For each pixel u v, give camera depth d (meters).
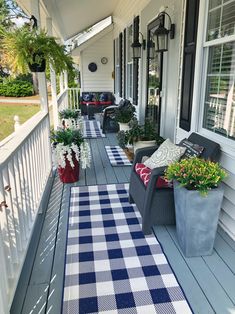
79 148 3.84
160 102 4.67
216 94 2.85
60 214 2.92
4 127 4.62
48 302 1.79
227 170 2.49
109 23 10.02
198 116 3.14
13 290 1.67
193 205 2.06
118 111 6.13
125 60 7.81
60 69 3.50
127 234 2.54
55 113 5.58
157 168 2.42
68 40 10.48
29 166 2.48
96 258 2.21
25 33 3.12
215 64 2.85
